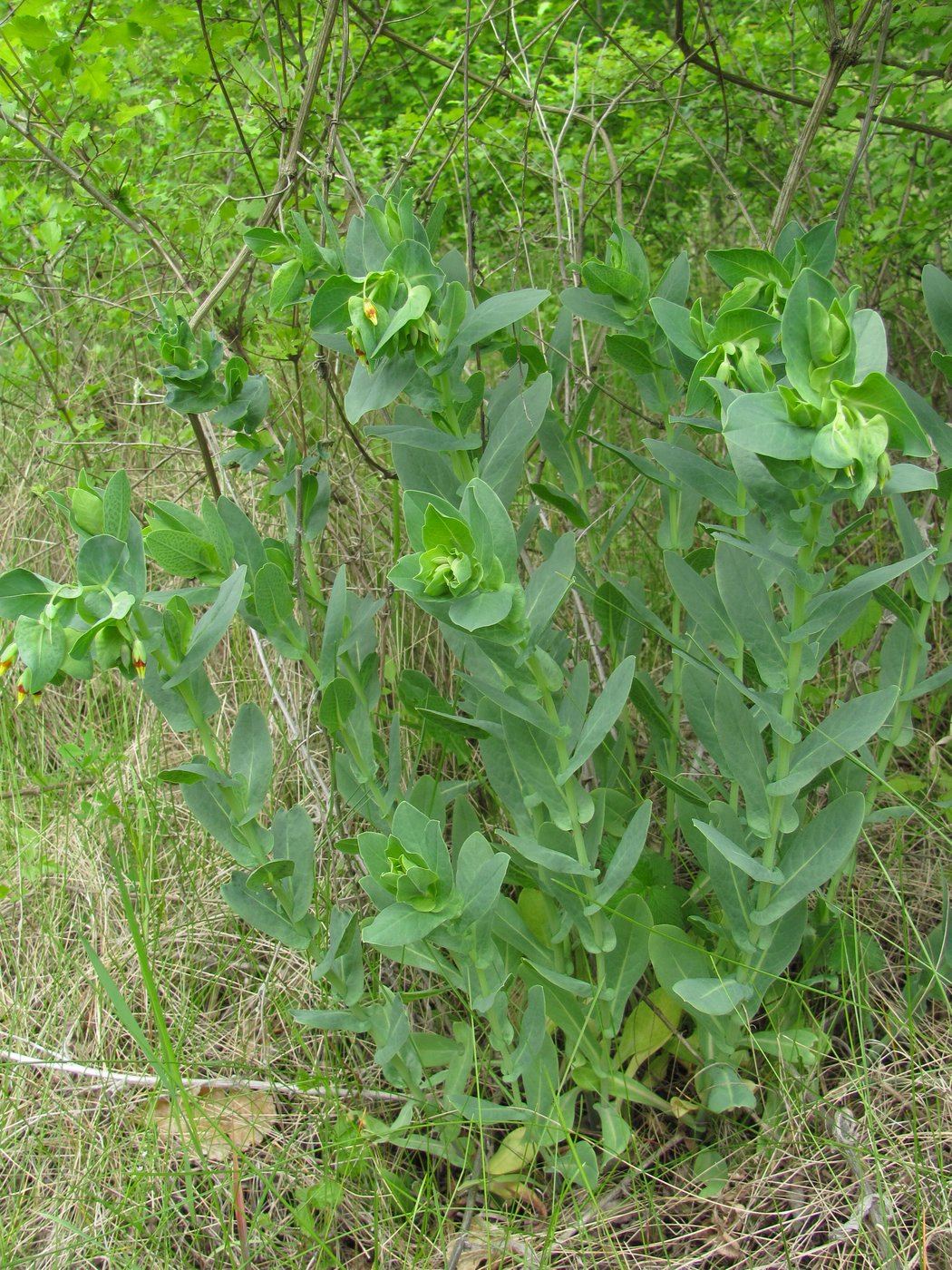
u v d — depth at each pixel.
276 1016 0.91
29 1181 0.82
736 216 1.52
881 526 1.12
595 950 0.78
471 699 0.86
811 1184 0.75
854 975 0.79
